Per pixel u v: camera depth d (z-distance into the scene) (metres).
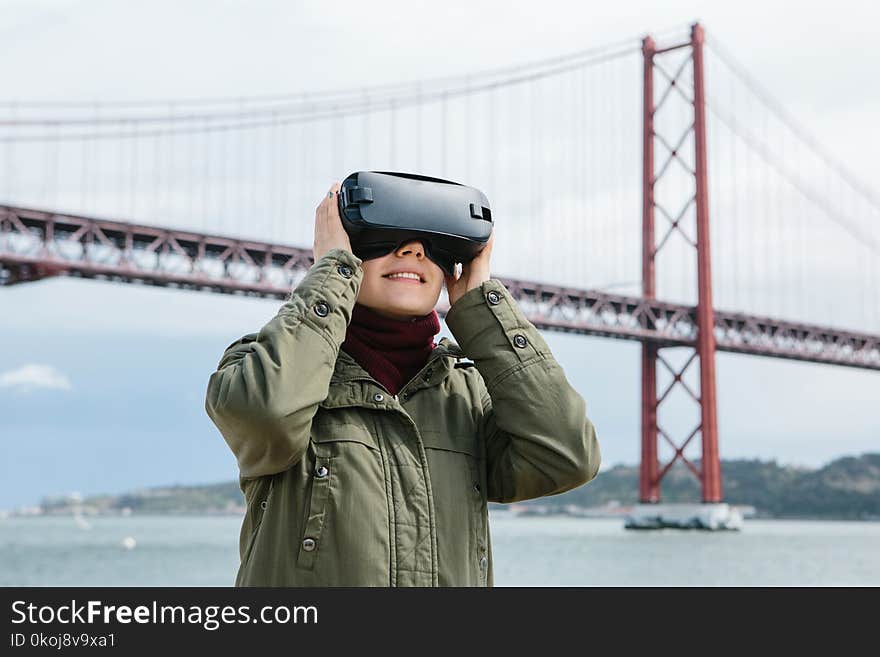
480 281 1.71
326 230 1.64
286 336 1.52
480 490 1.64
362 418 1.59
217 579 22.31
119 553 36.44
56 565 28.06
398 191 1.62
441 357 1.67
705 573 22.02
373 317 1.64
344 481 1.52
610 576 20.58
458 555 1.57
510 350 1.66
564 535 49.31
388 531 1.52
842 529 73.12
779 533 56.69
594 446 1.68
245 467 1.54
